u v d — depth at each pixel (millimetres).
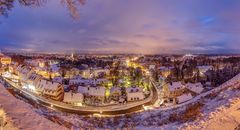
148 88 98375
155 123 14445
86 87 76062
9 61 122500
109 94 78938
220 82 103250
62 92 68375
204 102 15336
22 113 8719
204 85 98562
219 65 143625
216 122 10070
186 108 17047
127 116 21094
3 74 97000
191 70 132000
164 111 20000
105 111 57500
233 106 11695
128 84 106188
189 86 84438
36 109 14000
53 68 141125
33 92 71938
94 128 12867
